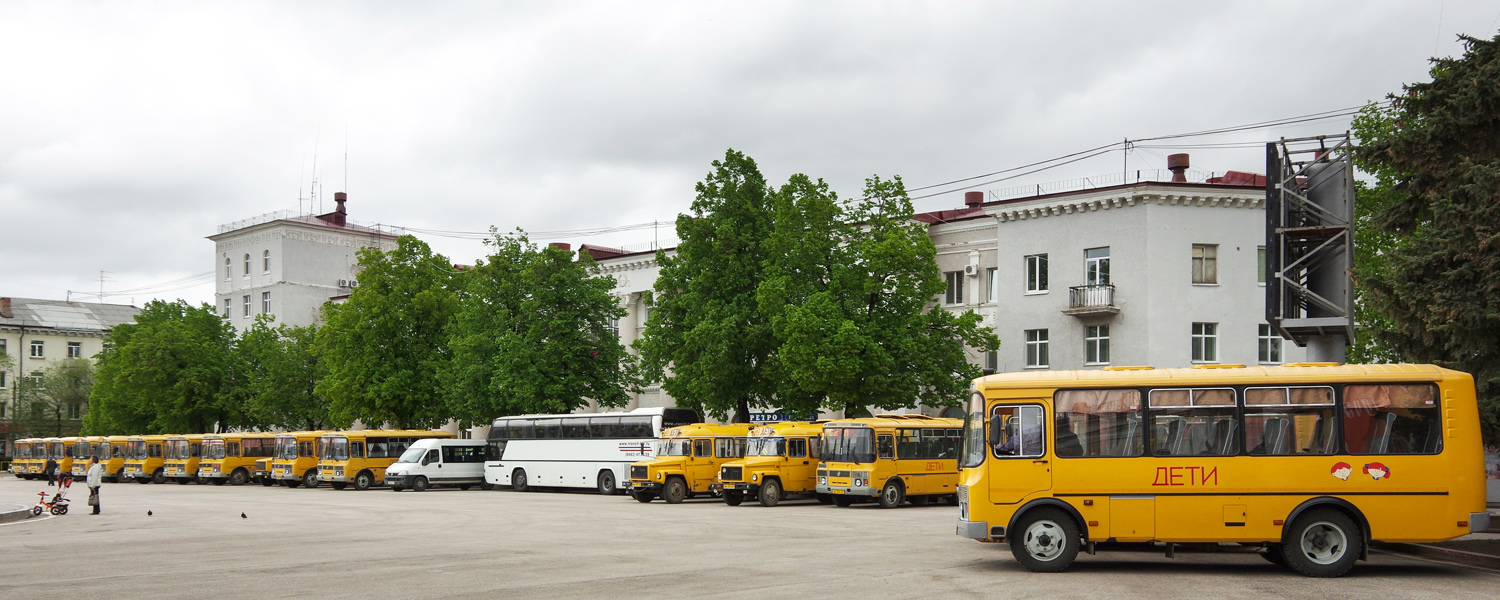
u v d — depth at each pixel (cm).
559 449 4947
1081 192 4453
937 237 4997
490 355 5297
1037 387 1742
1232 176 4622
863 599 1395
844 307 4059
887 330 4053
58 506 3572
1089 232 4459
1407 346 2195
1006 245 4700
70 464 7500
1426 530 1645
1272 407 1698
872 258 4066
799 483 3738
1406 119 2197
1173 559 1872
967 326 4184
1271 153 2472
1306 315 2500
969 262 4869
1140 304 4294
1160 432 1711
